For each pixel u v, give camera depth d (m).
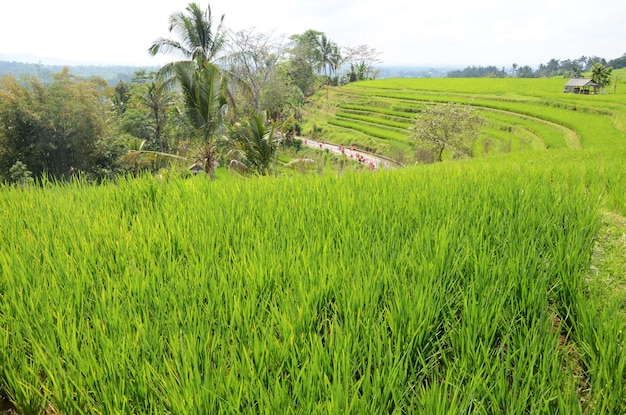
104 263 4.05
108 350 2.65
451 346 3.06
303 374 2.42
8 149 34.53
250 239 4.51
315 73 100.31
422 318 3.07
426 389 2.45
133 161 27.19
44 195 6.74
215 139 22.28
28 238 4.64
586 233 4.88
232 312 3.15
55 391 2.47
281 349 2.74
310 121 73.62
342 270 3.77
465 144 37.62
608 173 8.73
